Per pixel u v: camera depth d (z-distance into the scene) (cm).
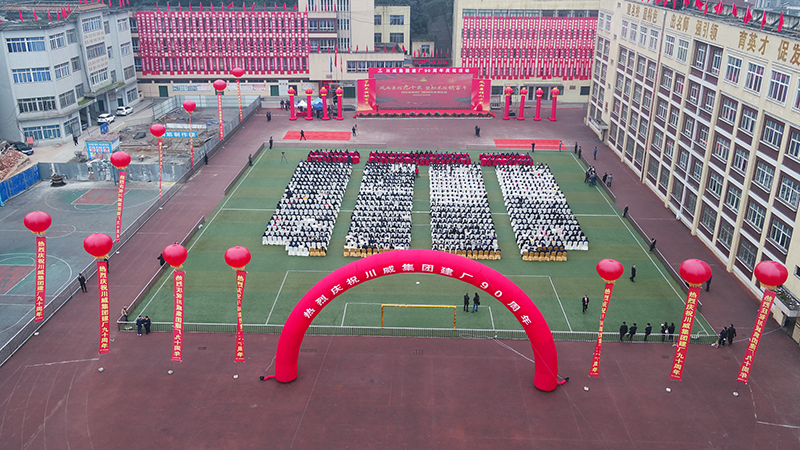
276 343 4716
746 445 3725
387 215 6725
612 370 4412
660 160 7619
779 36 5156
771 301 4031
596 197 7662
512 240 6456
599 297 5397
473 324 4975
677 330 4950
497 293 3944
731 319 5094
